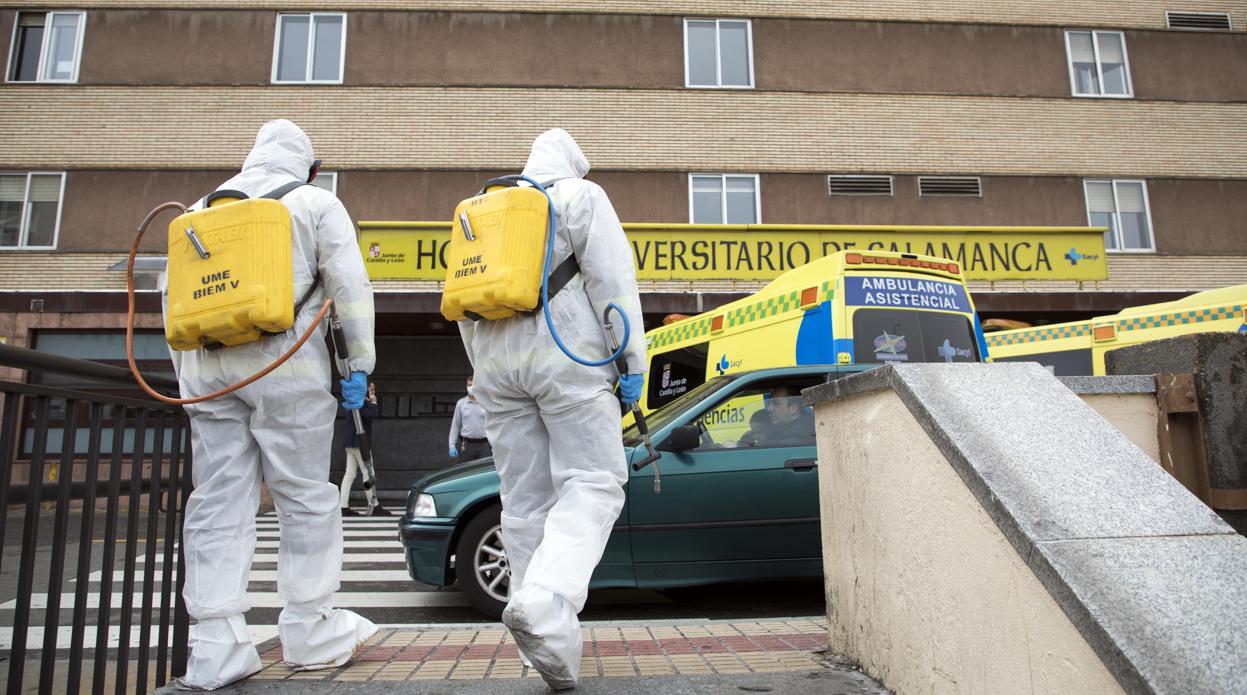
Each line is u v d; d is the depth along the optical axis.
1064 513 1.85
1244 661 1.44
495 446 2.99
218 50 14.62
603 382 2.80
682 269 13.09
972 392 2.37
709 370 7.68
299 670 2.97
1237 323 7.77
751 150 14.82
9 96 14.34
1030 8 15.73
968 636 2.10
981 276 13.34
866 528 2.79
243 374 2.80
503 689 2.71
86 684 3.35
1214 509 2.91
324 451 3.00
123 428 2.71
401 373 14.56
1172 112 15.70
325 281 2.97
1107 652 1.51
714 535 4.88
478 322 2.94
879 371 2.60
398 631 3.81
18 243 14.01
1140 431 3.06
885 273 6.41
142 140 14.32
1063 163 15.29
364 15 14.82
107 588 2.63
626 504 4.84
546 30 14.92
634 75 14.90
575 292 2.83
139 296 13.14
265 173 3.07
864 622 2.81
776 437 5.14
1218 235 15.34
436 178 14.45
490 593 4.95
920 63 15.36
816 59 15.20
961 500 2.12
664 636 3.60
